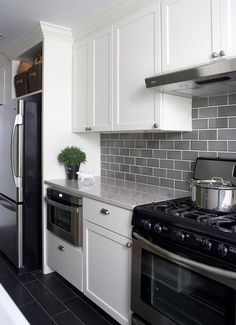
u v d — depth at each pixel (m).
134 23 2.04
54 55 2.66
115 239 1.82
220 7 1.50
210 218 1.41
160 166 2.35
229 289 1.17
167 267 1.47
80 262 2.17
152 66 1.90
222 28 1.49
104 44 2.34
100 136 3.01
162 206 1.66
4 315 0.80
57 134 2.73
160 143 2.34
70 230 2.26
